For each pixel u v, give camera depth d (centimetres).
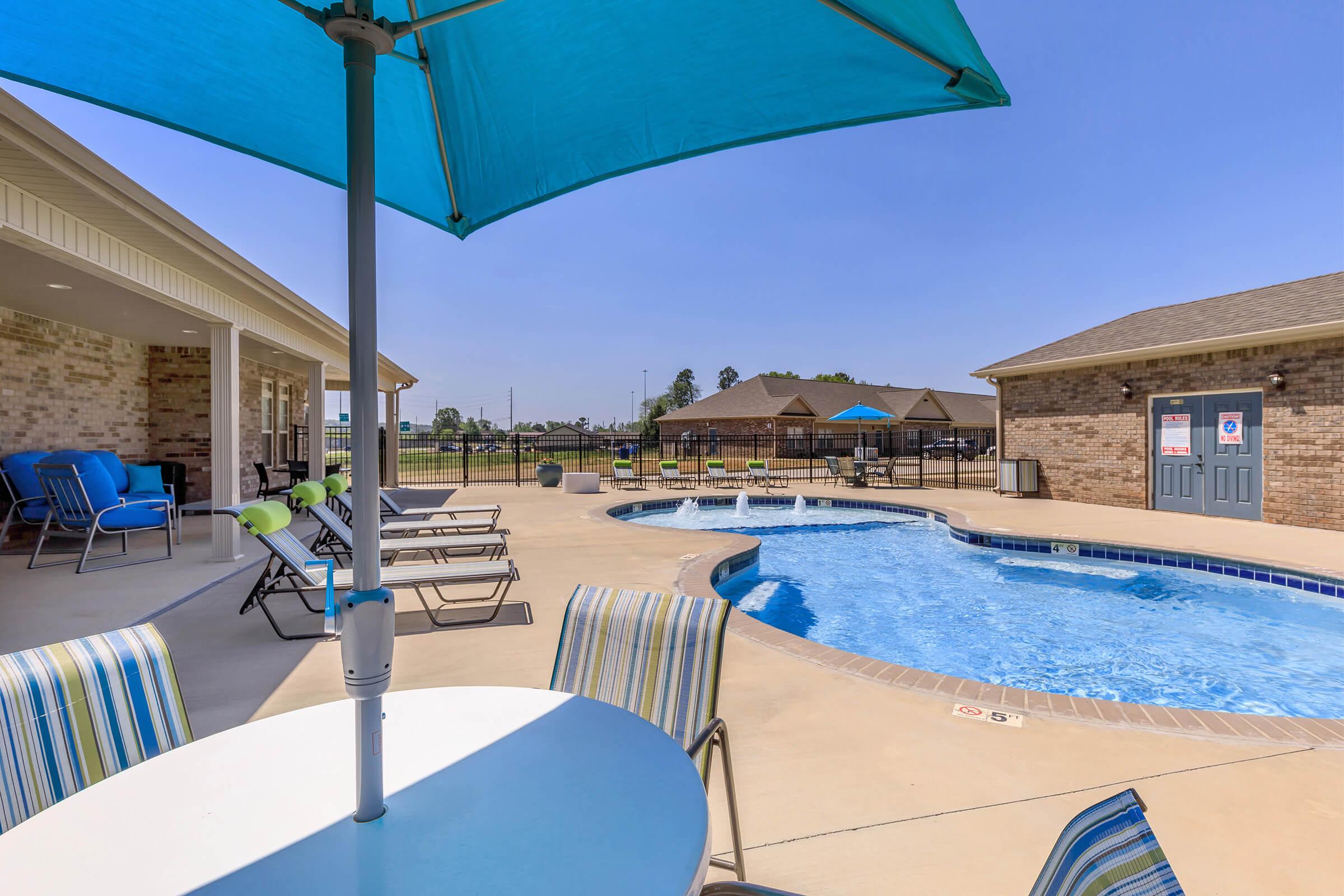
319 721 148
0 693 129
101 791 117
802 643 424
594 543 798
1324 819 229
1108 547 822
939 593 705
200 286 660
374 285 111
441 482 1866
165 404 1094
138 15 169
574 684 211
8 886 90
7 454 774
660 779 124
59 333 865
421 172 225
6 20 169
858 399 3766
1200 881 195
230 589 571
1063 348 1366
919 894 189
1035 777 257
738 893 131
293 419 1544
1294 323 961
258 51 182
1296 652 518
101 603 519
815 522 1192
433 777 123
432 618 457
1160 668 489
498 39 179
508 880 93
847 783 252
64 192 444
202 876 93
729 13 160
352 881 92
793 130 193
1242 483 1027
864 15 140
